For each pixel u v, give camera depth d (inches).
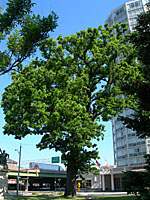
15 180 3280.0
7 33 548.1
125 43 1004.6
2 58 535.2
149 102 481.4
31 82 831.7
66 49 1002.1
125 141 2576.3
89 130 818.8
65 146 892.0
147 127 493.4
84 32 994.1
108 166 2513.5
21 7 518.0
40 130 869.8
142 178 403.9
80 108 823.7
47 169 3294.8
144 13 522.0
